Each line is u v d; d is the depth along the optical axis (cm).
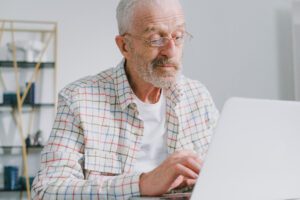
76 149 124
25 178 355
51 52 377
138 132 131
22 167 372
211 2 354
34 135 370
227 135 74
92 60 375
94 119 127
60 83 372
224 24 354
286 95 362
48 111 377
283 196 78
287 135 77
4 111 374
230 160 74
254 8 362
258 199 76
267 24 363
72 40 375
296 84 344
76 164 119
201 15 351
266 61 360
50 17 374
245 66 355
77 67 374
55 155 119
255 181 76
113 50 377
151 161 135
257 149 76
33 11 373
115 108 131
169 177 94
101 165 125
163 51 123
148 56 124
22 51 367
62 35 375
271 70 361
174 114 137
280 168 77
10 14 371
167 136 137
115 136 129
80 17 376
